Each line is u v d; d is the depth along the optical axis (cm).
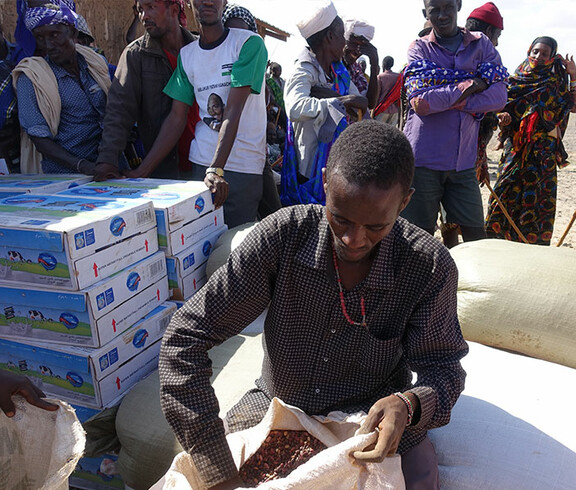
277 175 412
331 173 113
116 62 480
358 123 115
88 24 445
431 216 333
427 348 134
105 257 191
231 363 204
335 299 130
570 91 419
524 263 207
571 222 429
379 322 134
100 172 280
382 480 125
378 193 108
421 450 146
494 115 380
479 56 316
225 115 287
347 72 340
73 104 303
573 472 144
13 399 134
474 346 200
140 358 210
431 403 127
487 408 165
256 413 154
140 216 208
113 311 194
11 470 136
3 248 183
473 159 325
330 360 139
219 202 264
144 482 180
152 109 312
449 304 132
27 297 187
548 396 170
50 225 178
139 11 302
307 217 130
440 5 309
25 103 294
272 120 623
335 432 141
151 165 301
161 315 218
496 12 385
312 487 117
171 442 174
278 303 133
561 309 191
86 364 186
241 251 132
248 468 138
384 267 127
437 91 306
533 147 421
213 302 133
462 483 149
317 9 317
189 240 237
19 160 328
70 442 131
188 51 303
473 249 225
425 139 318
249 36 291
